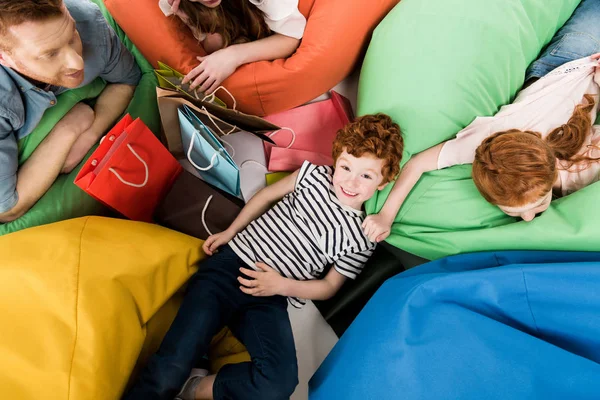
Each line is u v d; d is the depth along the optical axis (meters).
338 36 1.29
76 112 1.21
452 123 1.19
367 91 1.28
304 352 1.23
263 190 1.28
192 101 1.15
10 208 1.09
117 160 1.06
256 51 1.31
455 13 1.21
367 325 1.02
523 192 1.01
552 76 1.24
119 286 0.95
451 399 0.85
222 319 1.14
